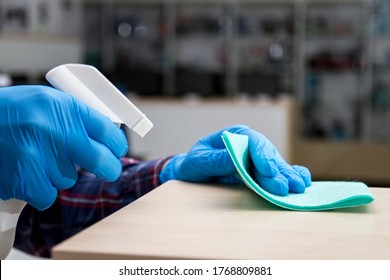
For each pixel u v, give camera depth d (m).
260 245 0.42
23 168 0.57
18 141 0.56
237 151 0.60
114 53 6.14
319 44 5.78
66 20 4.91
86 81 0.61
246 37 5.86
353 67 5.65
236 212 0.53
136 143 4.26
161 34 6.01
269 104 4.11
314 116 5.90
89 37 6.13
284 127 4.09
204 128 4.21
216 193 0.64
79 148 0.58
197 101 4.27
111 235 0.44
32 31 4.57
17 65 4.46
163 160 0.84
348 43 5.72
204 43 5.98
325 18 5.71
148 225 0.47
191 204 0.57
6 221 0.59
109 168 0.61
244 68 5.88
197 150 0.75
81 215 0.83
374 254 0.41
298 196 0.61
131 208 0.54
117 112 0.63
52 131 0.57
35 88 0.59
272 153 0.66
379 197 0.62
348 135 5.83
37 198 0.58
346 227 0.48
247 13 5.83
